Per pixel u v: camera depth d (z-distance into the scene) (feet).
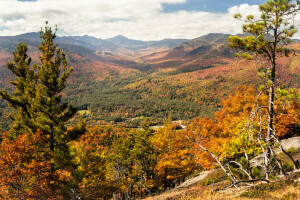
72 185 52.26
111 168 96.58
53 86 52.60
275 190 21.77
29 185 46.34
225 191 27.63
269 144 22.79
